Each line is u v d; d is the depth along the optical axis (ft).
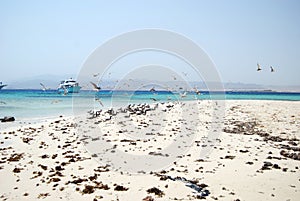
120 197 34.40
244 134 77.05
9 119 103.55
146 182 39.65
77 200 33.91
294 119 105.19
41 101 198.08
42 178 41.70
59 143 66.44
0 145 64.39
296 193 35.24
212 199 33.45
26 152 57.82
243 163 48.44
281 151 56.34
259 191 35.83
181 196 34.37
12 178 41.75
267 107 146.51
